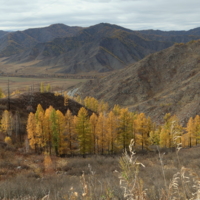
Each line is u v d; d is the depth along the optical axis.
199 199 1.58
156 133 47.97
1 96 79.19
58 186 11.30
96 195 2.83
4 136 39.41
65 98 71.00
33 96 67.31
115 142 37.81
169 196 1.78
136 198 1.63
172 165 19.41
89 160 27.00
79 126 34.91
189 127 42.75
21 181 14.46
